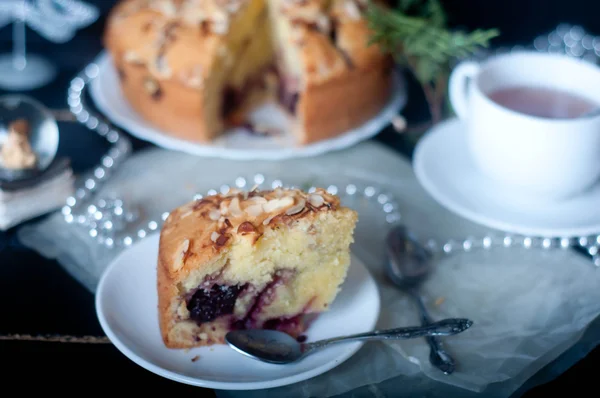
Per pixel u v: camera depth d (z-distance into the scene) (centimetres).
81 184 71
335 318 57
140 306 57
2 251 64
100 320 55
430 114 83
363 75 79
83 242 65
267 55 85
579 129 63
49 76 86
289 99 82
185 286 54
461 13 100
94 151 76
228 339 55
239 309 56
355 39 78
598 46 96
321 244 56
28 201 67
